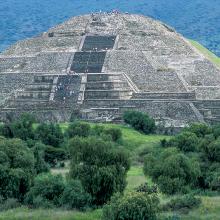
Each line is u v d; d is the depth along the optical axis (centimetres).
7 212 11406
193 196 11856
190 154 15850
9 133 18562
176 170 13488
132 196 10631
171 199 11875
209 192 13338
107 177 12331
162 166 13600
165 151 14538
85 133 19038
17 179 12619
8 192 12538
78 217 10931
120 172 12625
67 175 12875
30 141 17550
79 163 12694
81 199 11931
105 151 12731
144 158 16238
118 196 10925
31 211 11469
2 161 12950
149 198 10675
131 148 19038
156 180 13625
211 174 14025
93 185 12325
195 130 18325
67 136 19075
